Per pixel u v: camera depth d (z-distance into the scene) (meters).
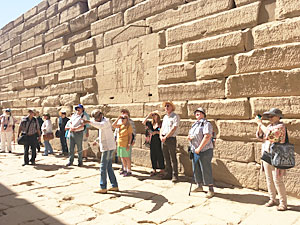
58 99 10.15
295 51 4.50
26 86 12.12
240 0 5.30
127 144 6.12
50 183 5.69
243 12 5.20
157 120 6.29
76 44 9.38
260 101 4.89
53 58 10.52
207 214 3.88
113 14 8.13
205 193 4.85
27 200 4.64
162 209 4.12
